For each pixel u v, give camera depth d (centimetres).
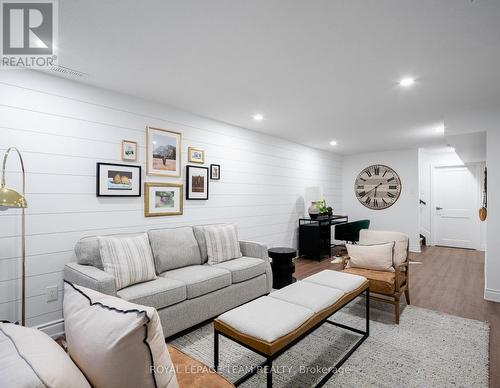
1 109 221
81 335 89
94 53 212
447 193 691
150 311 84
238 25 177
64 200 252
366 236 362
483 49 204
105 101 280
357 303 323
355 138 514
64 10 162
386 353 221
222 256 317
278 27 180
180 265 294
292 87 278
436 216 705
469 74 246
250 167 447
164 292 227
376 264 311
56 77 249
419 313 296
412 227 631
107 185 278
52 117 247
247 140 441
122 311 87
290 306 191
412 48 204
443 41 194
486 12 162
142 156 309
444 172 693
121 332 80
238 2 156
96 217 273
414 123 409
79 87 263
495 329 262
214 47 204
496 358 214
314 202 543
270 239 487
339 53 212
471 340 241
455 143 408
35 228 236
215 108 343
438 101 315
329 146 596
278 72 245
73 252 257
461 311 302
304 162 578
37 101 239
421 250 641
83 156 265
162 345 91
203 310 257
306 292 217
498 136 327
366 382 187
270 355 151
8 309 223
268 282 335
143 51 210
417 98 306
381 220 670
